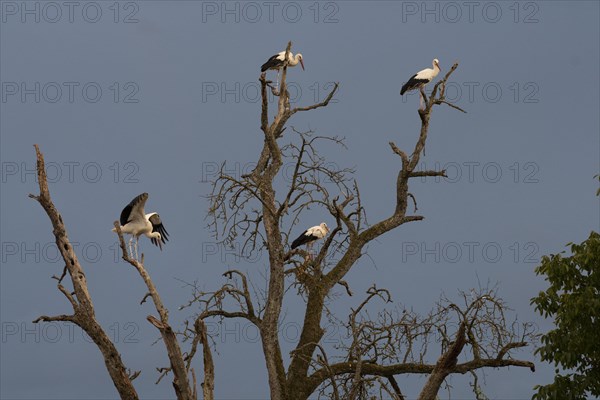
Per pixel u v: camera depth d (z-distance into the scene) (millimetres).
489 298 18938
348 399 18938
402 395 19391
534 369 19078
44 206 17969
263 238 21500
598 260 18797
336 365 21188
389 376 21062
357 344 19719
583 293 18547
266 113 21922
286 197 20656
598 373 18641
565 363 18516
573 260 19031
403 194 22844
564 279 19016
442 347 19828
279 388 20969
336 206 21688
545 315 19250
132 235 18156
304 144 21000
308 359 21422
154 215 18562
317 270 22297
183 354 19422
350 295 23016
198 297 21219
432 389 17047
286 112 23234
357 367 19250
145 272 17719
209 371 18938
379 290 20672
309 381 21250
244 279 21641
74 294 18125
